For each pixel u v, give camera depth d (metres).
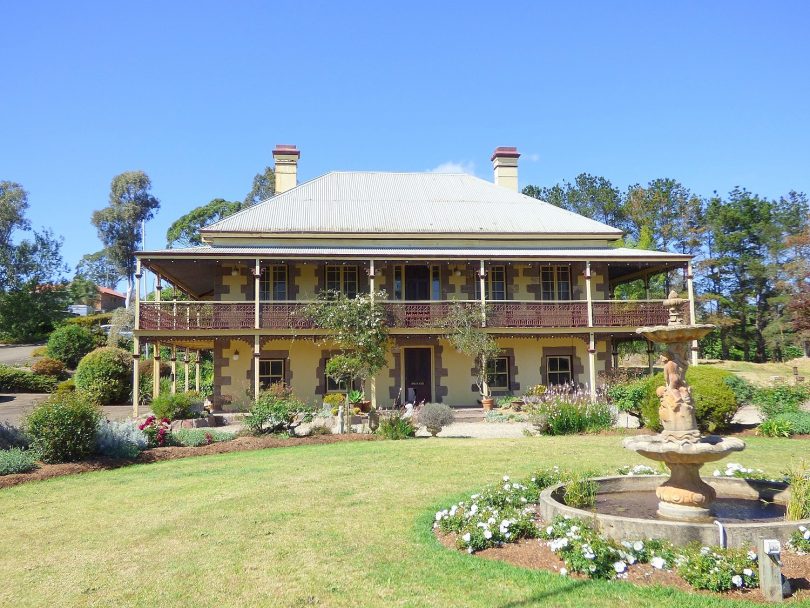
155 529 7.86
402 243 23.72
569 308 22.47
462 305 22.00
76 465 12.28
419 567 5.97
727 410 14.56
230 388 22.22
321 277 23.38
